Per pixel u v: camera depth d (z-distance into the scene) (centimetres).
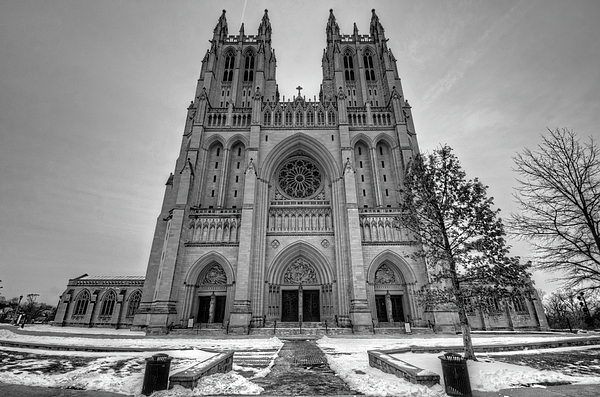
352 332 4150
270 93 6812
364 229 5044
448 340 3045
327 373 1413
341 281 4738
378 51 7150
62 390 1042
